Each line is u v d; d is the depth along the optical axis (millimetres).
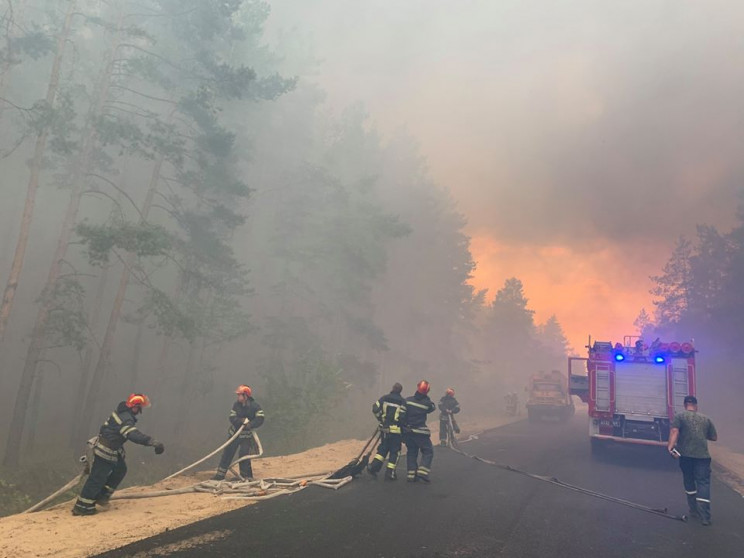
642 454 13930
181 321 16203
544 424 26719
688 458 7164
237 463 8180
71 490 11281
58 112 13477
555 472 10727
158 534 5391
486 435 18953
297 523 5977
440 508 6996
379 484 8398
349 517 6328
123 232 13531
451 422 14031
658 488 9344
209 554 4832
